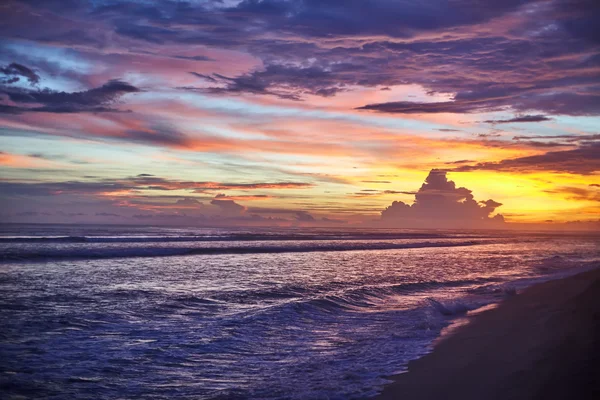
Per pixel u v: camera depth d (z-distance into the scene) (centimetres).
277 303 1573
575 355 800
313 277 2359
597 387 634
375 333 1184
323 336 1147
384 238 8856
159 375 830
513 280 2505
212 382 800
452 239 9394
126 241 4566
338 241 6581
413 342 1088
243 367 887
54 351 950
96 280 2000
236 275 2334
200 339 1079
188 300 1570
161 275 2238
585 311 1269
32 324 1166
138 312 1358
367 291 1850
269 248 4319
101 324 1197
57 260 2797
